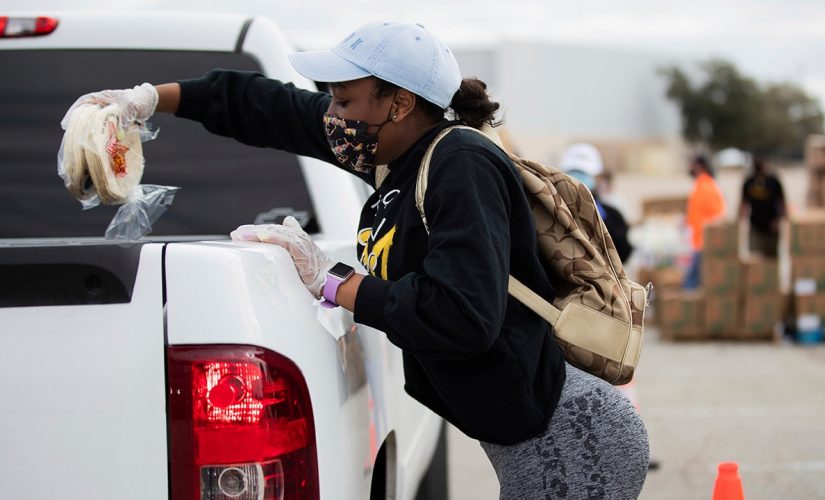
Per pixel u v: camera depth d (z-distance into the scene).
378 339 2.51
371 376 2.34
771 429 6.45
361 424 2.17
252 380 1.79
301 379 1.87
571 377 2.24
